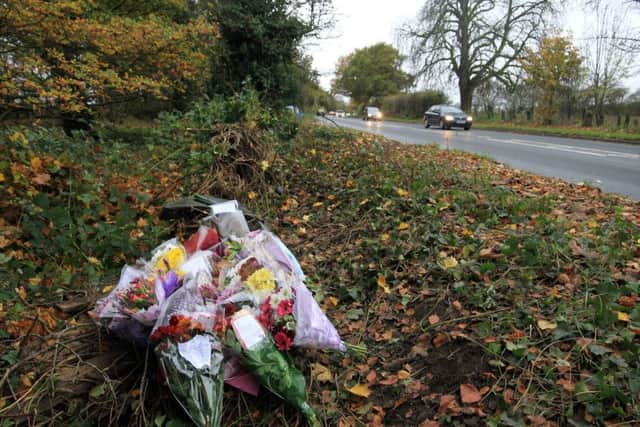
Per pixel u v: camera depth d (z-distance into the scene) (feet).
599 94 74.54
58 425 7.46
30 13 19.15
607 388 6.89
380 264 12.21
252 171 17.51
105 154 19.07
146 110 42.96
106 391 7.84
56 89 20.22
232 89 35.45
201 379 7.32
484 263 10.69
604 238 11.71
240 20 36.86
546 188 19.15
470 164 24.73
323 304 11.46
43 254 12.10
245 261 9.00
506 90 107.04
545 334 8.50
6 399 7.48
